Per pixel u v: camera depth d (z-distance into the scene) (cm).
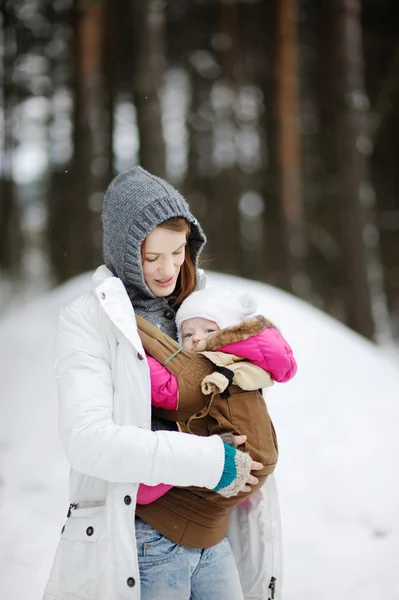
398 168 1709
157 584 180
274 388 531
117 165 1688
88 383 176
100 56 1426
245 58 1664
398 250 1647
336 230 1630
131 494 173
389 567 356
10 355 595
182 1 1608
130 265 192
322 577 348
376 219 1664
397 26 1600
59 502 408
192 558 184
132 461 166
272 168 1579
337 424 493
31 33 1609
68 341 181
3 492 418
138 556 181
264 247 1669
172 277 199
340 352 596
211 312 204
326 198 1634
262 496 208
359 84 1130
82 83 1272
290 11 1296
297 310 655
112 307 178
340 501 413
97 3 1238
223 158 1747
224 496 176
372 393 538
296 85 1309
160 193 192
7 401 526
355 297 1117
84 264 1349
